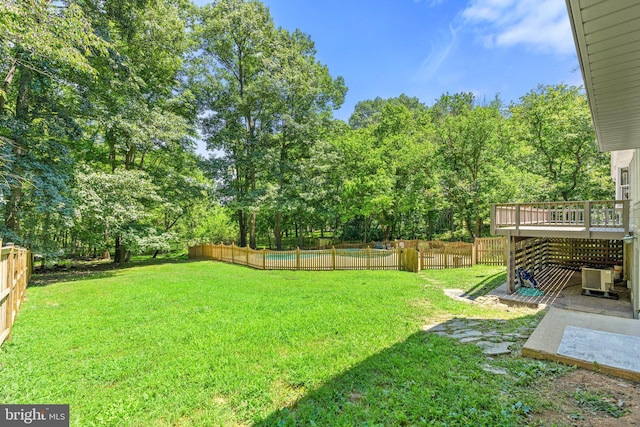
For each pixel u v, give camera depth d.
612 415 2.63
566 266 11.56
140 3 13.81
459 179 20.64
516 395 3.01
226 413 3.01
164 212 19.12
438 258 12.96
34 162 9.82
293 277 11.66
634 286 6.03
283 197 20.70
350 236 29.22
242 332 5.23
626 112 4.04
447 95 24.25
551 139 18.94
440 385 3.27
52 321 5.98
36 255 10.73
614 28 2.38
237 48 21.19
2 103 9.57
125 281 10.70
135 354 4.39
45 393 3.35
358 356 4.21
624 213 6.64
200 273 12.82
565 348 3.91
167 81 17.14
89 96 11.70
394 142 23.14
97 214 12.09
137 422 2.87
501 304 7.25
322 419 2.79
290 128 21.41
